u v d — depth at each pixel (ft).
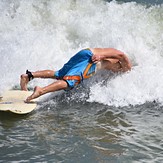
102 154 48.60
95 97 67.26
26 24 87.81
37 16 88.99
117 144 51.21
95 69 66.80
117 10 85.71
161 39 77.51
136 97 66.80
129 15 84.12
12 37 83.10
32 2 90.94
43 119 59.11
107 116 60.90
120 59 68.28
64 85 63.93
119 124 57.93
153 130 55.77
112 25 80.94
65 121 58.59
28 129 55.52
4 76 72.84
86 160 47.09
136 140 52.65
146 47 76.07
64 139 52.44
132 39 77.15
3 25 87.51
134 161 46.91
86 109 63.46
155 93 67.00
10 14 89.97
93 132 54.85
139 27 79.77
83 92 68.33
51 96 67.00
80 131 55.11
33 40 80.84
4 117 59.62
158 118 60.29
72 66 65.31
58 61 76.28
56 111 62.39
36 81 71.97
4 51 77.97
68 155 48.19
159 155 48.44
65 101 66.23
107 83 68.69
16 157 47.65
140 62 73.92
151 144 51.42
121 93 67.31
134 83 68.28
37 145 50.57
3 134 53.88
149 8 85.87
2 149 49.60
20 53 77.56
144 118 60.23
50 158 47.39
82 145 50.78
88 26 82.74
